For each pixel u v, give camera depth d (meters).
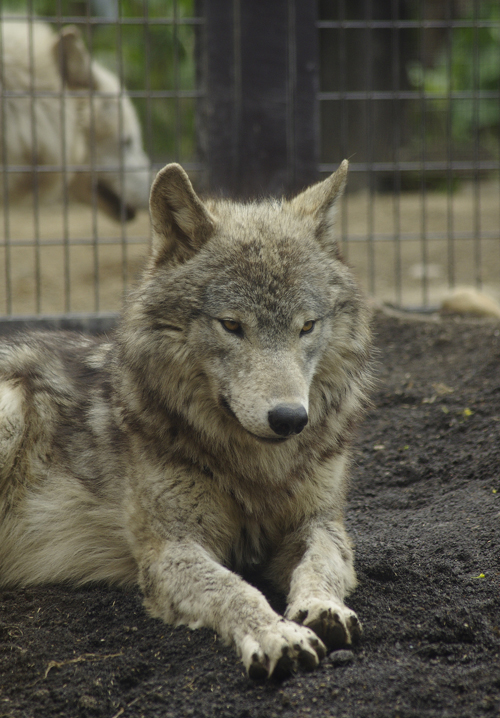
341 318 6.22
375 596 5.73
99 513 6.49
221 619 5.18
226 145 12.58
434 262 18.73
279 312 5.60
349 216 24.47
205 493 6.00
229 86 12.42
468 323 11.13
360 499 7.73
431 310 12.66
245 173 12.65
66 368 7.23
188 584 5.48
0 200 20.39
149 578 5.77
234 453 5.99
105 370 6.94
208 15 12.16
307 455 6.17
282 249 5.86
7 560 6.80
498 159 29.73
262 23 12.31
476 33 12.32
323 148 29.97
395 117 12.55
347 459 6.88
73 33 19.33
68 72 19.56
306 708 4.52
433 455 8.21
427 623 5.32
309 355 5.82
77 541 6.60
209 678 4.86
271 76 12.48
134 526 6.11
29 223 23.39
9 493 6.72
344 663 4.89
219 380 5.71
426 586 5.80
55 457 6.71
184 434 6.00
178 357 5.89
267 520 6.21
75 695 4.87
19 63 19.36
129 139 20.28
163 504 5.95
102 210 20.89
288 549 6.18
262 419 5.25
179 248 6.09
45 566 6.66
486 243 20.56
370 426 9.00
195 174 14.36
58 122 19.77
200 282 5.80
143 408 6.12
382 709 4.46
